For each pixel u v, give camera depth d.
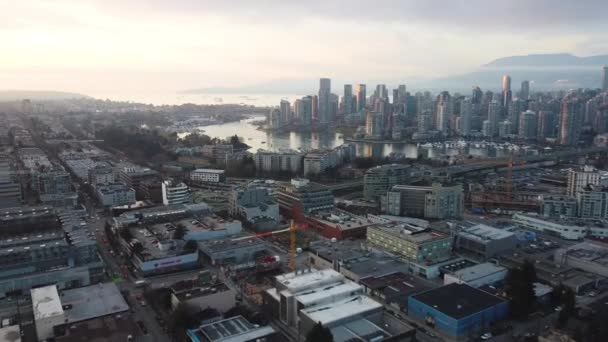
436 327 178.12
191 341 163.25
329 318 167.38
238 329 163.62
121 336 158.25
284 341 157.38
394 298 197.62
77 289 195.25
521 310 183.00
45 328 165.00
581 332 167.75
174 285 199.62
